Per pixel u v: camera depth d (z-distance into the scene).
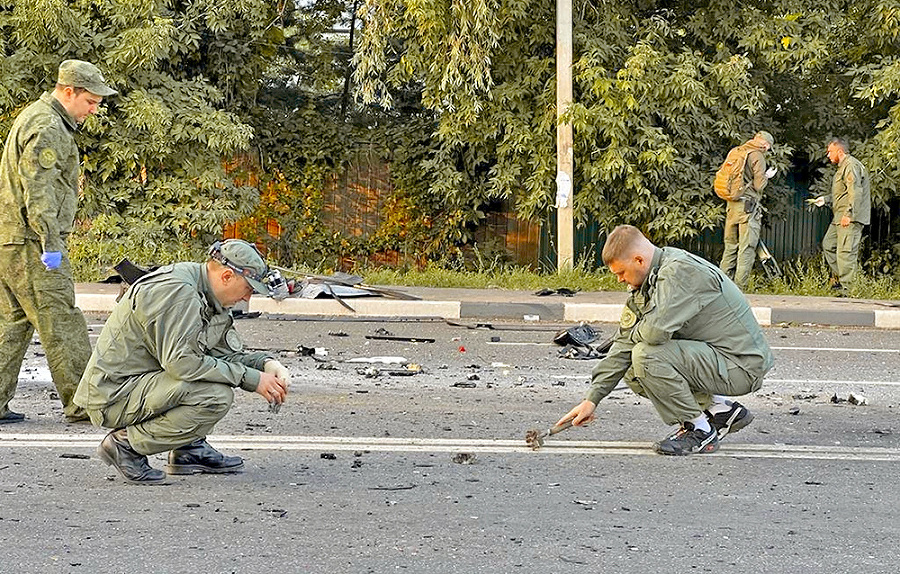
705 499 7.20
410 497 7.09
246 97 25.08
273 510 6.75
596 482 7.55
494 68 22.66
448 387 11.01
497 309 16.92
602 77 21.16
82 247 20.94
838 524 6.74
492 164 24.30
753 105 21.98
